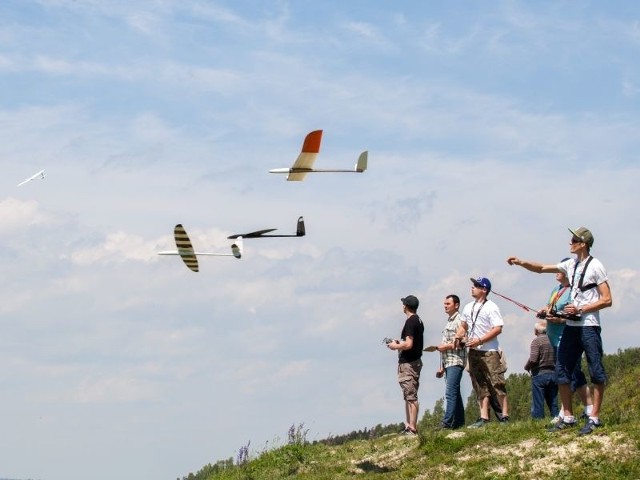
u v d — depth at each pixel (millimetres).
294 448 17672
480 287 15414
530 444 13148
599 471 11609
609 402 22250
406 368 15789
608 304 12508
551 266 13398
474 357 15430
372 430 17938
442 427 15688
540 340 15664
